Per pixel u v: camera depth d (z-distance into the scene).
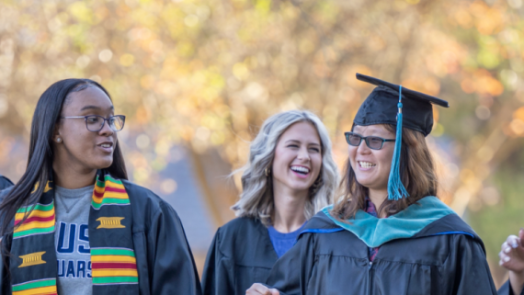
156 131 21.12
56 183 6.47
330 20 19.09
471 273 6.08
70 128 6.23
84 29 18.22
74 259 6.06
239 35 18.31
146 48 18.06
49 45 18.80
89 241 6.12
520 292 6.82
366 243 6.47
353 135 6.74
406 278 6.12
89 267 6.05
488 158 25.12
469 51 21.12
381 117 6.69
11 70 18.92
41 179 6.29
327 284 6.52
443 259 6.14
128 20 18.17
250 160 8.60
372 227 6.58
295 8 18.72
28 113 19.09
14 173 24.95
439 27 20.17
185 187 34.38
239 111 18.72
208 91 17.73
